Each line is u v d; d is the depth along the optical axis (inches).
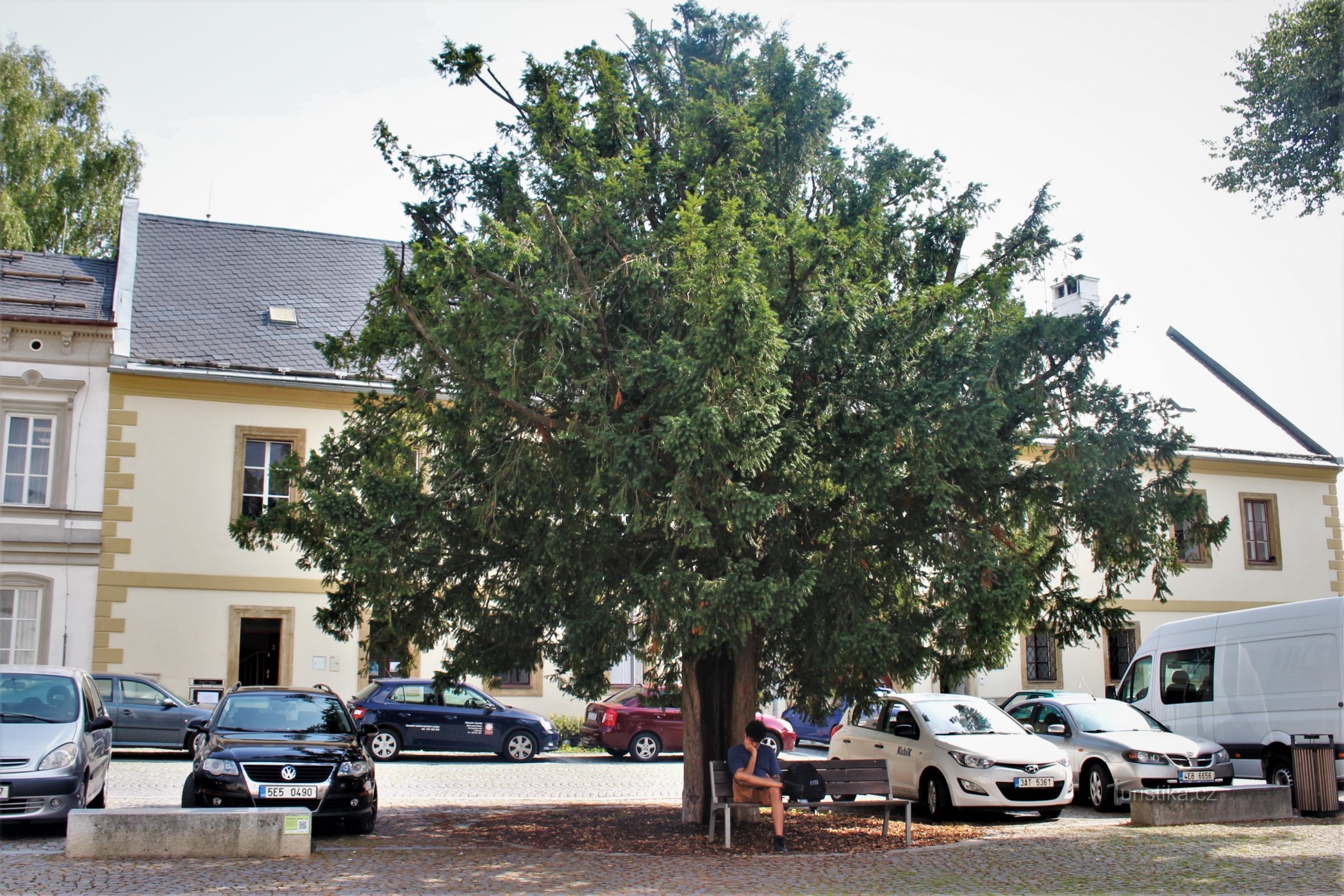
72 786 456.1
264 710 525.3
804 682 510.9
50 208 1352.1
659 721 940.6
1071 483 446.9
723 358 382.6
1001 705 1131.9
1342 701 628.1
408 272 510.6
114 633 925.2
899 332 458.9
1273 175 722.2
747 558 435.5
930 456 419.2
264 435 981.8
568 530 445.1
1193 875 404.2
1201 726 717.3
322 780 475.8
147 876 370.9
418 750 895.1
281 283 1128.8
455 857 428.8
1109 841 481.7
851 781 488.7
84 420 942.4
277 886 360.5
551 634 499.8
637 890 368.5
